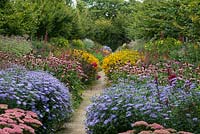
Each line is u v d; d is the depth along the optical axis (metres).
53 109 7.31
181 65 10.72
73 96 11.79
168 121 5.79
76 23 29.25
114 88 7.29
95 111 6.54
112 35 42.44
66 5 28.03
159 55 14.11
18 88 6.54
